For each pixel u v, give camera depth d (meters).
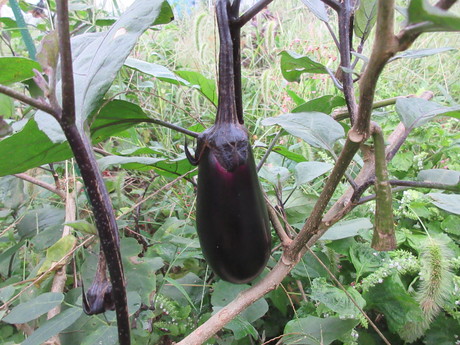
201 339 0.34
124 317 0.26
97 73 0.28
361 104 0.23
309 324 0.41
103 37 0.32
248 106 1.06
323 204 0.31
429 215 0.57
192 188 0.68
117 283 0.25
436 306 0.43
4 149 0.31
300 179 0.48
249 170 0.30
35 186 0.66
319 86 0.98
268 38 0.84
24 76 0.30
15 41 1.03
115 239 0.24
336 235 0.45
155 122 0.38
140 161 0.43
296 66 0.49
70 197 0.56
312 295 0.42
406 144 0.72
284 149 0.52
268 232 0.33
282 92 1.01
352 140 0.25
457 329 0.45
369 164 0.38
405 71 1.20
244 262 0.32
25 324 0.45
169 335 0.48
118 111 0.37
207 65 1.00
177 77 0.49
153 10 0.30
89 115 0.27
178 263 0.53
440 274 0.43
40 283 0.46
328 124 0.34
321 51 1.08
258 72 1.24
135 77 0.90
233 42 0.29
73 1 0.85
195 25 0.74
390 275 0.45
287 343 0.40
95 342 0.35
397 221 0.60
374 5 0.37
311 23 1.37
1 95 0.44
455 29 0.17
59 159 0.37
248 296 0.35
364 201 0.32
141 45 1.08
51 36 0.22
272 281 0.36
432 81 1.22
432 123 0.74
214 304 0.44
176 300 0.51
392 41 0.19
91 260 0.47
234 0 0.28
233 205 0.30
